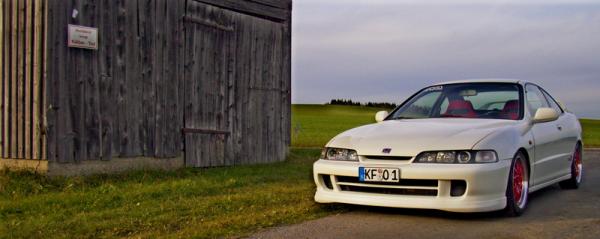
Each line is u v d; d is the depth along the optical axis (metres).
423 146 5.59
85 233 5.16
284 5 12.20
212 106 10.45
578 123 8.34
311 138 25.75
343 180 5.98
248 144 11.27
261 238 4.97
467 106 6.90
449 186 5.43
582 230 5.20
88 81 8.29
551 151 6.99
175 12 9.66
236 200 6.77
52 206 6.44
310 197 6.99
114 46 8.65
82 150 8.22
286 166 10.95
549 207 6.43
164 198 6.99
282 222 5.60
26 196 7.06
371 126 6.60
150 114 9.26
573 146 7.89
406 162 5.57
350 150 5.94
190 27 9.96
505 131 5.91
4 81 8.20
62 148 7.95
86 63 8.27
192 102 10.03
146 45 9.16
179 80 9.77
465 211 5.37
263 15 11.62
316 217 5.84
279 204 6.58
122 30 8.77
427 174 5.43
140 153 9.09
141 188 7.64
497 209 5.51
